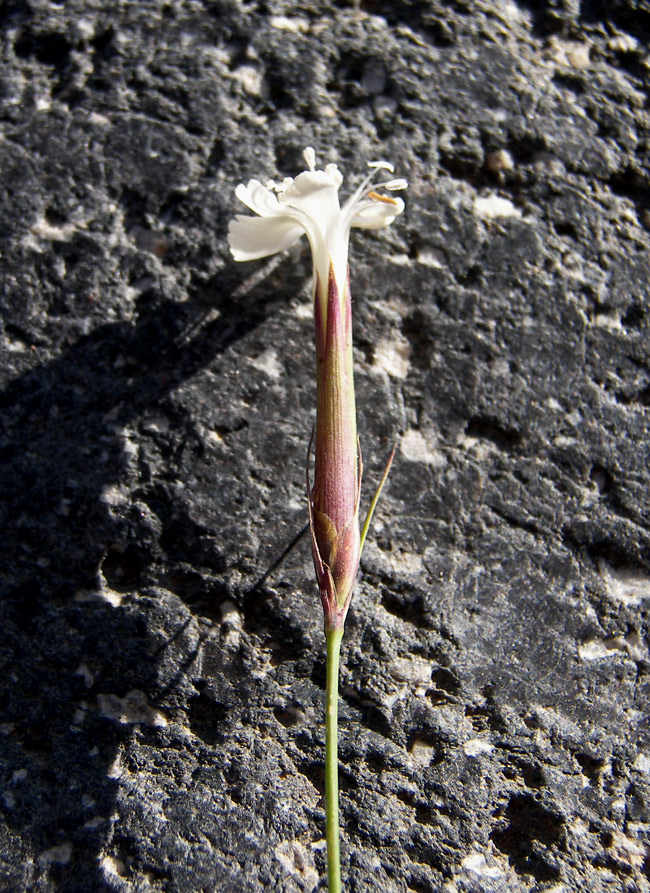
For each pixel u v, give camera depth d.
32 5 0.20
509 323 0.20
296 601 0.19
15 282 0.20
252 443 0.19
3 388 0.19
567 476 0.20
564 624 0.20
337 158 0.20
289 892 0.19
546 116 0.21
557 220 0.20
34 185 0.20
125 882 0.19
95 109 0.20
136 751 0.19
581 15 0.21
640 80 0.21
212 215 0.20
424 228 0.20
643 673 0.20
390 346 0.20
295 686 0.19
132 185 0.20
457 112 0.20
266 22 0.20
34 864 0.19
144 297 0.20
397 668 0.19
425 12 0.21
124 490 0.19
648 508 0.20
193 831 0.19
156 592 0.19
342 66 0.20
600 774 0.19
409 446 0.20
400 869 0.19
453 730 0.19
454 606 0.19
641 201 0.21
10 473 0.19
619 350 0.20
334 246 0.19
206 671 0.19
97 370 0.20
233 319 0.20
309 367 0.20
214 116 0.20
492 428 0.20
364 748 0.19
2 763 0.19
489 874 0.19
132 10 0.20
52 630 0.19
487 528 0.20
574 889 0.19
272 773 0.19
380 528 0.19
